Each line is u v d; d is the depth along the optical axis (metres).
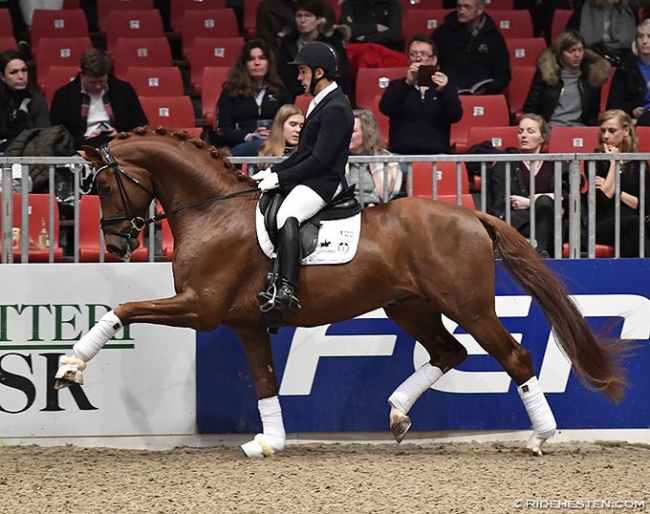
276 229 10.48
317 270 10.54
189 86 19.41
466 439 11.90
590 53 16.84
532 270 10.69
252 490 9.50
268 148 12.77
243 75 15.87
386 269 10.57
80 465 10.58
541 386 11.84
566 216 12.25
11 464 10.63
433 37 17.88
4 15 19.45
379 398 11.82
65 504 9.09
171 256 12.21
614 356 10.90
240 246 10.59
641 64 17.30
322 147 10.34
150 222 10.75
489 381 11.85
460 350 11.18
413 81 14.91
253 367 11.11
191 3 20.38
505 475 10.04
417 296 10.70
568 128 15.21
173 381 11.69
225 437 11.78
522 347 10.84
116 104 15.53
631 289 11.79
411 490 9.46
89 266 11.52
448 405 11.85
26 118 15.41
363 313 10.80
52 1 20.22
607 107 17.30
